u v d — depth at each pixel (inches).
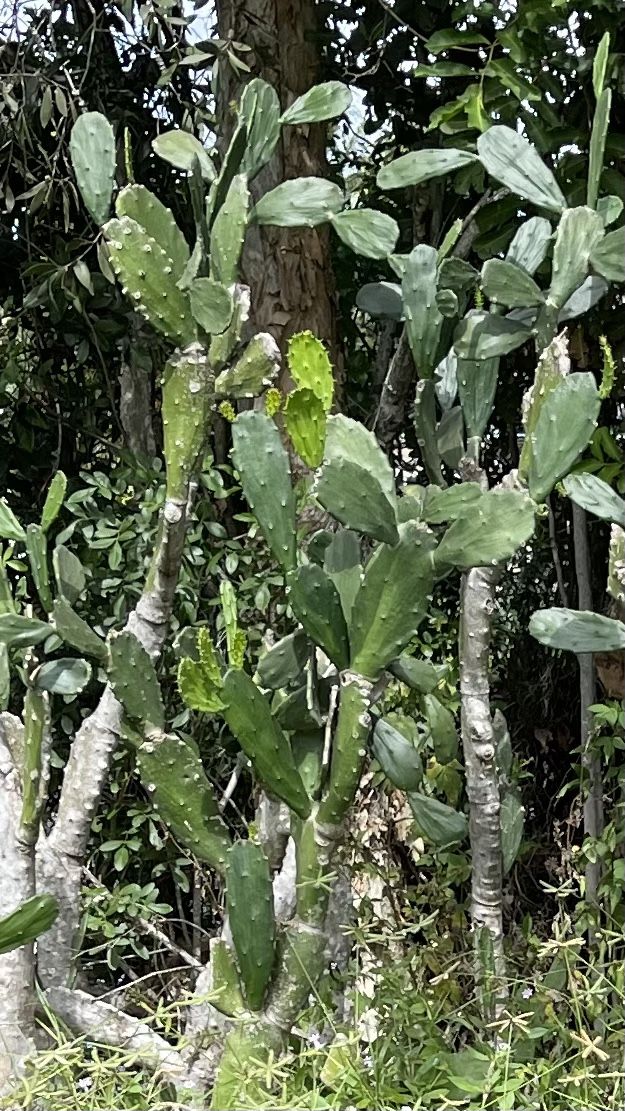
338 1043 32.4
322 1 67.7
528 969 39.0
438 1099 31.7
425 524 29.6
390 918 47.6
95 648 32.3
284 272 63.3
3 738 35.8
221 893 58.6
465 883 53.1
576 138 54.8
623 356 57.8
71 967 34.8
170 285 31.9
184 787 32.6
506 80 52.6
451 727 39.5
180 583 60.6
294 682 35.2
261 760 30.5
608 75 52.9
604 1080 31.7
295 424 28.7
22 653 57.6
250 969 31.6
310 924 32.6
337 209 34.3
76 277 65.6
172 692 63.1
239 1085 30.2
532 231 37.1
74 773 35.5
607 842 50.3
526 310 35.1
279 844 36.7
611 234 31.4
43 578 32.3
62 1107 29.6
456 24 65.5
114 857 60.7
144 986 55.4
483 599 35.7
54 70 67.3
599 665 57.7
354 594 32.9
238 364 32.5
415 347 33.2
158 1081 33.8
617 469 49.6
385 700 54.1
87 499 61.8
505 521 28.8
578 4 52.7
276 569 61.5
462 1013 36.5
